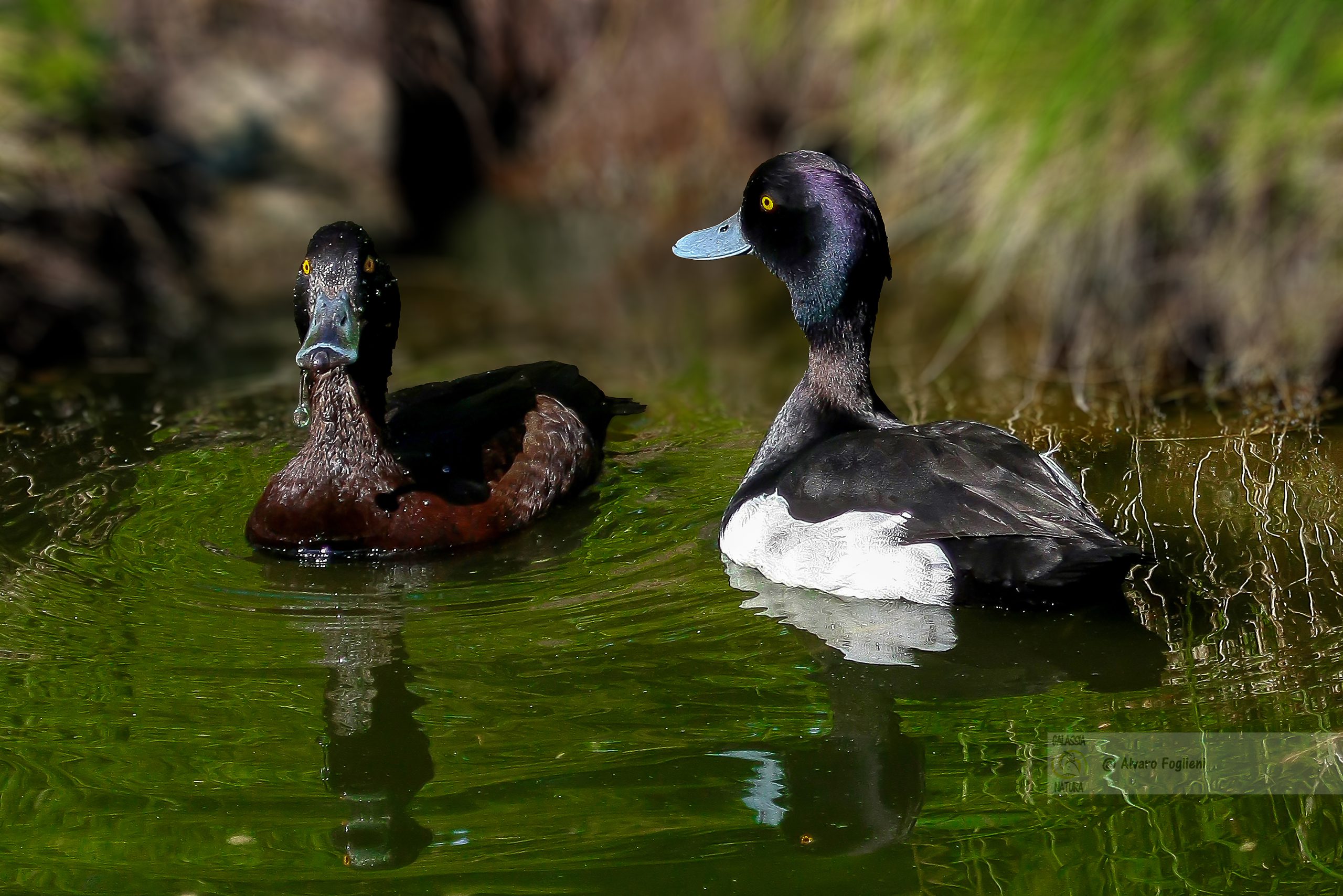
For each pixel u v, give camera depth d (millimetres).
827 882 6527
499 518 10430
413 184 22188
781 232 10461
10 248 16688
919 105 15242
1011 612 8969
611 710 7895
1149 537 9789
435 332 17062
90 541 10219
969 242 15555
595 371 15156
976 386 13812
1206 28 12992
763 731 7672
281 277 19594
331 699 8070
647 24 22281
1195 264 14273
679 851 6730
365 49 21750
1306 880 6520
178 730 7770
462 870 6625
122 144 18859
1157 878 6562
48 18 18641
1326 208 13188
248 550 10180
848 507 9219
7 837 6891
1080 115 13609
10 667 8398
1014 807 7047
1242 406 12594
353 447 10055
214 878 6609
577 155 22750
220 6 20797
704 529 10453
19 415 13453
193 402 13820
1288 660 8141
